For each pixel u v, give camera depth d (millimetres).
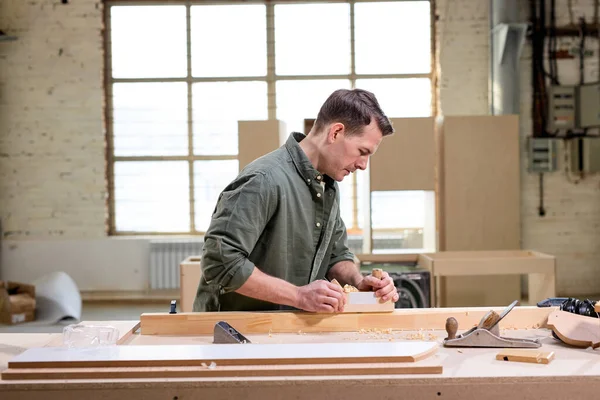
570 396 1427
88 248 7121
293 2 7191
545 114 6883
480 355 1610
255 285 1853
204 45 7234
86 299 7141
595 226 7016
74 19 7055
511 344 1682
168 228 7328
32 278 7125
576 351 1656
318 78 7250
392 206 7250
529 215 7016
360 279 2172
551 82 6883
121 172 7301
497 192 5809
